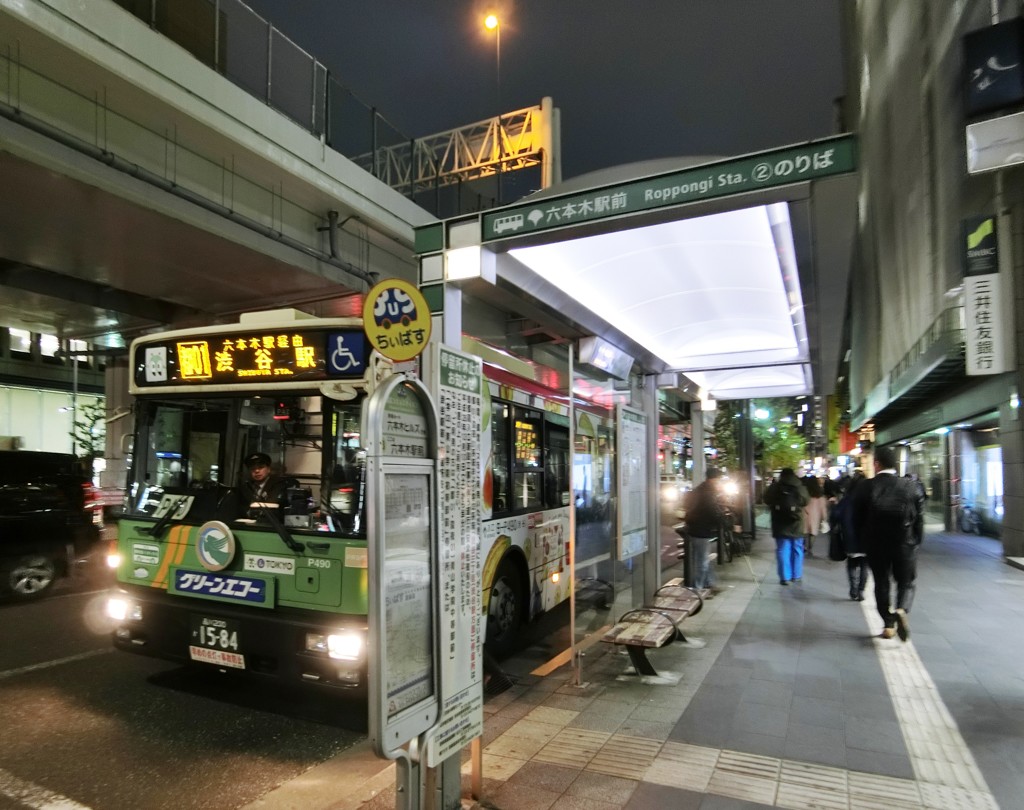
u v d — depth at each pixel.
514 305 5.86
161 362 5.51
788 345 9.02
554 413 7.85
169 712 5.36
